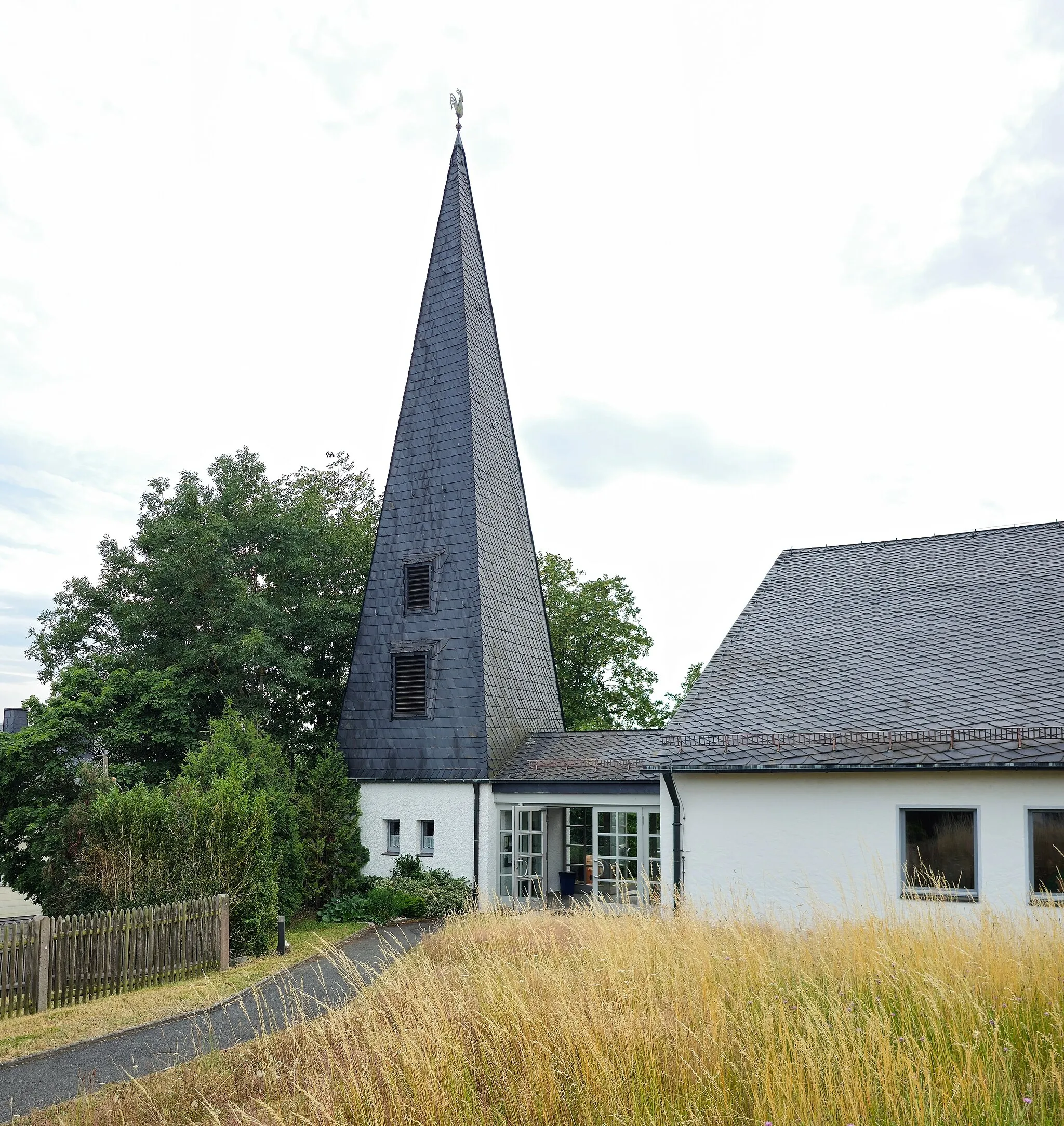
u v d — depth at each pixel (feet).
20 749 76.95
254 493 103.14
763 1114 19.74
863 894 49.52
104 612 97.71
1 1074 36.70
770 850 55.31
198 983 53.01
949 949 28.68
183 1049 38.52
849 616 68.13
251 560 96.48
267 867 64.64
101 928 50.90
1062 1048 22.21
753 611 72.64
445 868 82.99
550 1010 26.43
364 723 90.38
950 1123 19.06
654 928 34.60
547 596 131.64
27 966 47.01
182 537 92.38
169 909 55.06
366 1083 23.26
